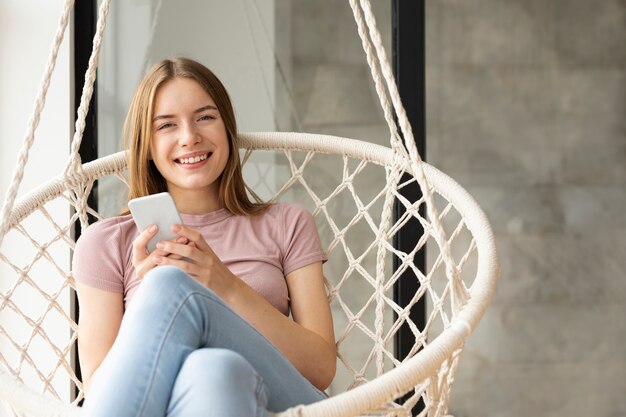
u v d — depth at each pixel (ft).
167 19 9.25
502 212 9.96
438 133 9.84
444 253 5.70
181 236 6.04
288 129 9.35
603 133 10.00
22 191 8.84
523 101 9.91
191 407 4.61
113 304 6.57
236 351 5.25
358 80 9.40
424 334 6.95
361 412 4.76
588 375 10.08
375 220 9.36
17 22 8.89
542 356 10.05
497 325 10.04
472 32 9.84
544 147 9.95
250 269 6.79
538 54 9.92
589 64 9.98
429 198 5.72
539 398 10.04
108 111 9.21
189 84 6.83
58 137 8.88
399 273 7.29
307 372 6.35
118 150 9.19
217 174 6.92
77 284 6.67
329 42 9.39
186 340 4.95
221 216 7.06
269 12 9.34
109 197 9.19
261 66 9.32
